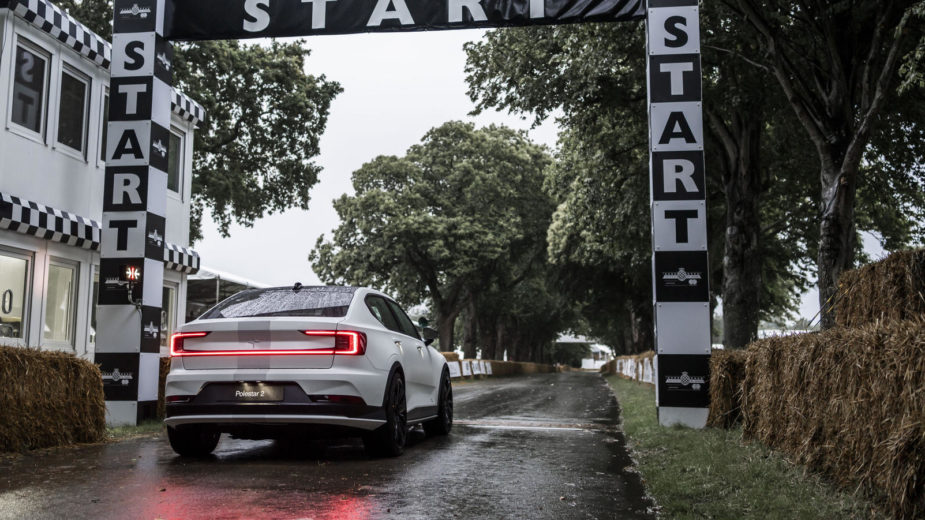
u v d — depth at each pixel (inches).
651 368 818.8
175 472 241.3
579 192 967.6
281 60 1141.1
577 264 1358.3
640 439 350.9
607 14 431.2
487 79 750.5
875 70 511.2
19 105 449.4
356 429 267.3
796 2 549.3
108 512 181.0
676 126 402.9
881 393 179.8
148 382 422.9
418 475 242.4
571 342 4766.2
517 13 438.9
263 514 180.5
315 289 298.8
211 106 1024.9
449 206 1774.1
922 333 161.2
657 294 395.2
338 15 447.5
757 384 301.1
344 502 196.7
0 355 279.7
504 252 1745.8
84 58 507.8
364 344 269.0
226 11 447.5
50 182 473.1
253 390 260.2
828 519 176.2
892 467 164.9
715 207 967.0
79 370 319.3
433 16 444.1
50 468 249.1
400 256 1740.9
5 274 440.8
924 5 416.5
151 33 434.3
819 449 224.1
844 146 518.3
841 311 261.3
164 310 601.9
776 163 847.1
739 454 276.5
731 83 637.9
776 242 1058.7
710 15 579.5
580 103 724.0
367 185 1787.6
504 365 1854.1
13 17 438.6
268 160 1176.2
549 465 272.1
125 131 428.8
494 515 188.1
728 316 729.0
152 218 428.5
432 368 347.6
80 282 503.8
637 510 199.0
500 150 1815.9
